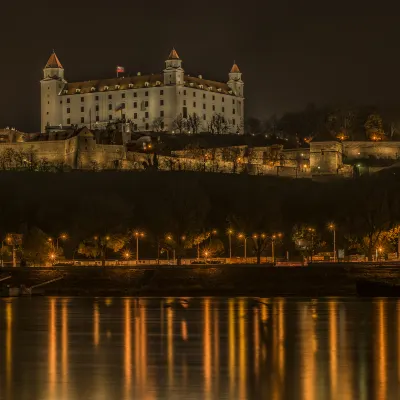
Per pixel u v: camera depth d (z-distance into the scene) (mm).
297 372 112250
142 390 101938
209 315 172750
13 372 112562
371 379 107688
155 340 139750
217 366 116625
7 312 178500
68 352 128125
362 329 150875
